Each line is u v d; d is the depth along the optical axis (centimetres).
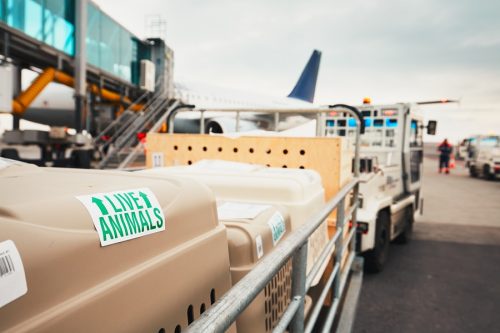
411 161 633
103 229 67
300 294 125
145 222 78
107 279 67
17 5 865
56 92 1730
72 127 1895
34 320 53
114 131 1655
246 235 128
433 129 683
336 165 277
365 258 470
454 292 423
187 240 92
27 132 948
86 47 1149
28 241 55
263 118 1517
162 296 79
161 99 1534
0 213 57
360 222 412
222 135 307
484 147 2095
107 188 79
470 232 743
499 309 380
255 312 123
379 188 470
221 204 173
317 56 2708
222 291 105
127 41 1468
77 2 1080
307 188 200
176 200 92
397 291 423
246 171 214
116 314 66
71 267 60
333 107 337
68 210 64
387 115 600
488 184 1792
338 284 223
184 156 316
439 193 1422
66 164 1062
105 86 1493
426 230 759
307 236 119
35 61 1141
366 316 360
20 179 87
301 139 284
